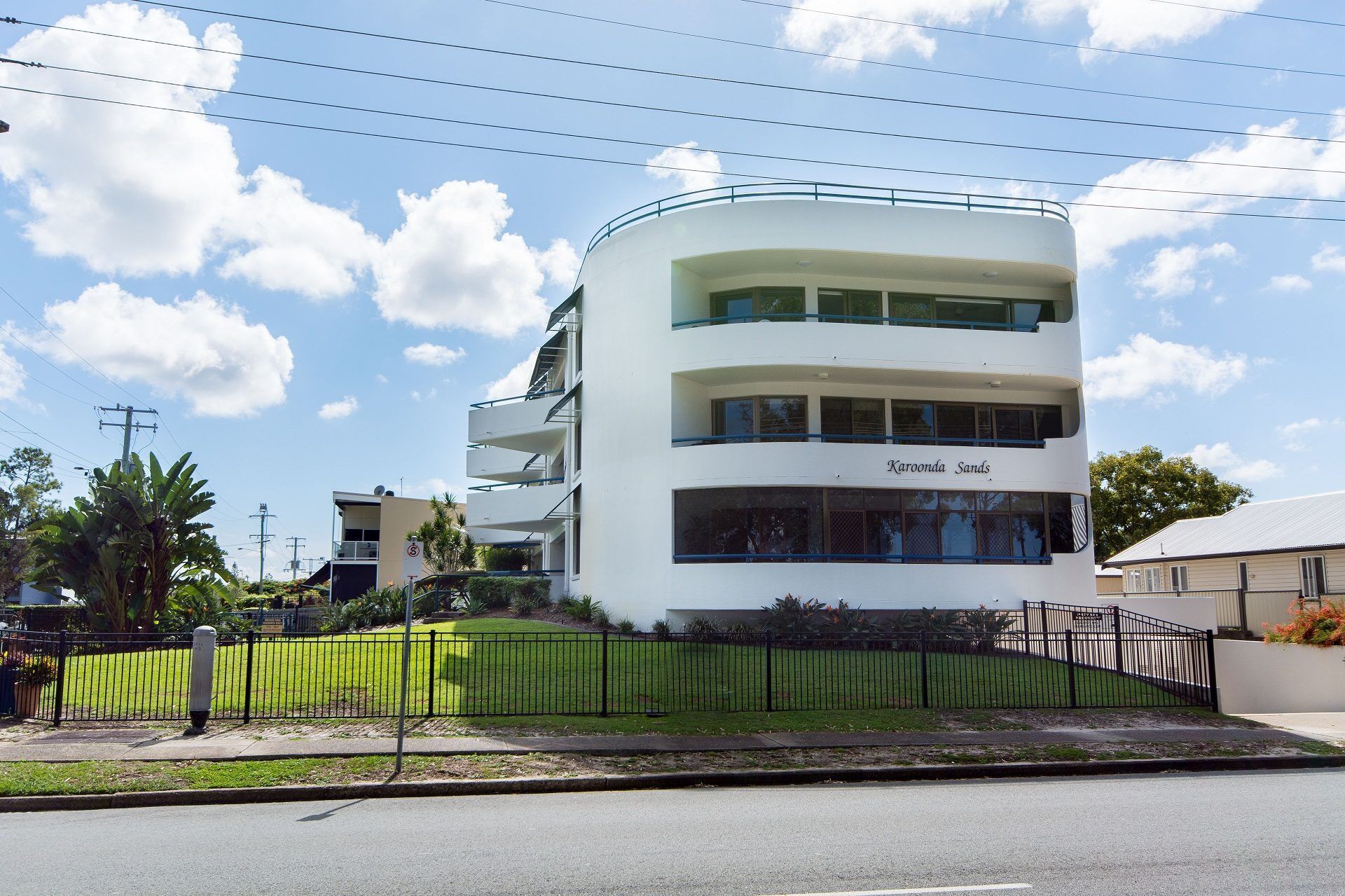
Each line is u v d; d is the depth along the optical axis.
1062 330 26.39
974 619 22.77
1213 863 7.09
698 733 13.42
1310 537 31.66
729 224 25.23
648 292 26.31
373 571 49.91
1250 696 18.33
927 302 27.38
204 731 13.15
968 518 25.66
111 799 9.87
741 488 24.86
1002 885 6.49
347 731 13.18
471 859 7.33
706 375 25.89
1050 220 26.38
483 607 30.81
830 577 24.25
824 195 25.55
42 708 14.33
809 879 6.67
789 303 26.80
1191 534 39.31
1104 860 7.19
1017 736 13.62
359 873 6.91
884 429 26.98
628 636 22.48
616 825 8.66
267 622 36.53
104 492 22.67
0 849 7.79
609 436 26.91
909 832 8.25
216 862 7.27
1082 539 26.42
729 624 24.36
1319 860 7.20
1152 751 12.69
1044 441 26.19
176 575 23.84
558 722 13.87
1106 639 20.11
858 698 16.25
